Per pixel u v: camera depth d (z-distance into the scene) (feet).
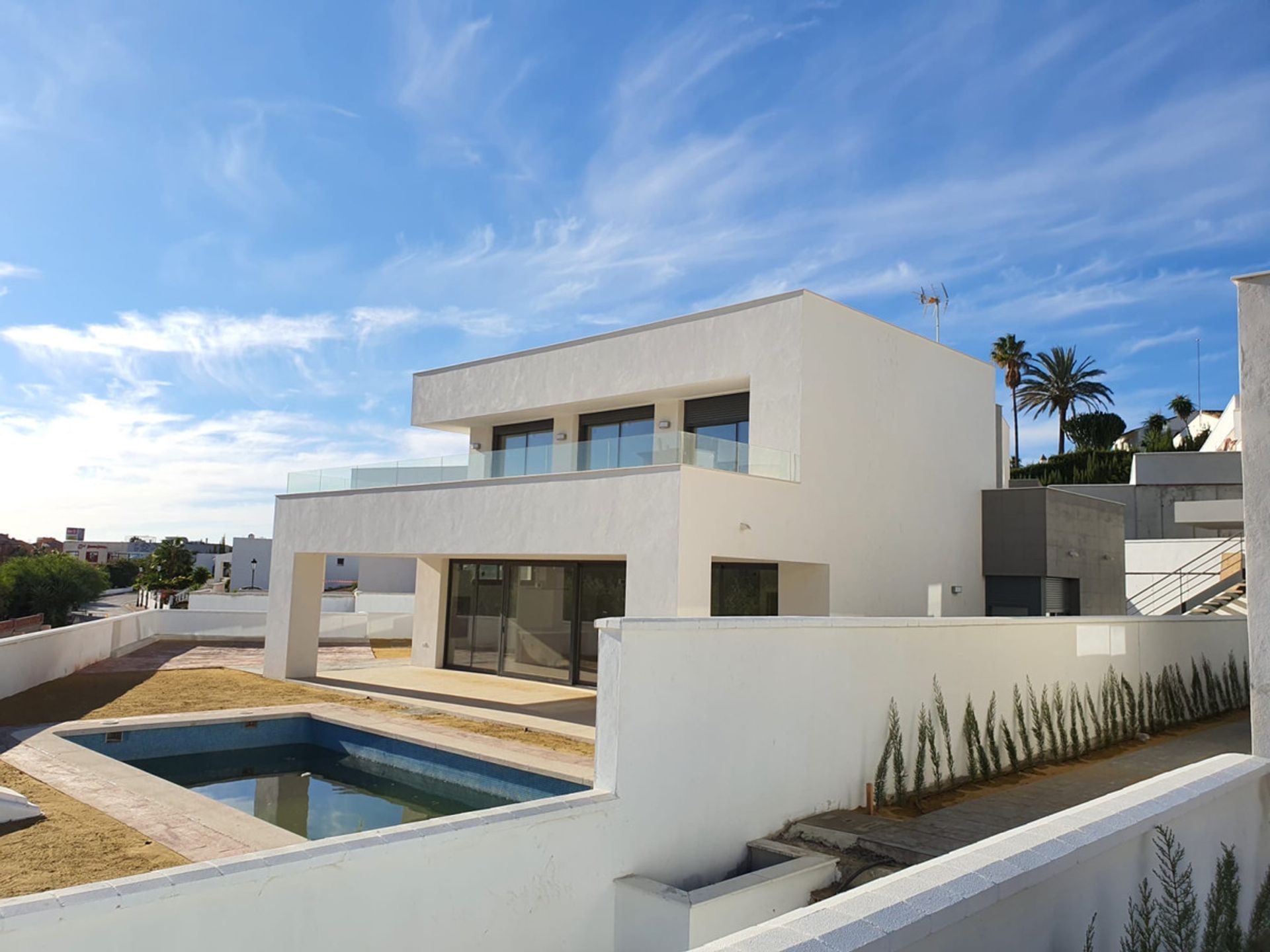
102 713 42.11
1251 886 16.22
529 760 32.99
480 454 51.21
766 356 48.44
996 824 25.31
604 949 18.97
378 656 77.20
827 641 26.43
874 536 52.19
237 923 13.12
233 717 41.68
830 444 49.03
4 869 19.35
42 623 98.89
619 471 43.14
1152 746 40.04
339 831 30.55
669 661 21.43
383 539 55.06
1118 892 12.01
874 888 9.02
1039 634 36.24
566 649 56.13
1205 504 67.51
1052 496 61.72
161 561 181.78
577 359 57.21
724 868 22.34
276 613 59.36
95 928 11.68
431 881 15.71
